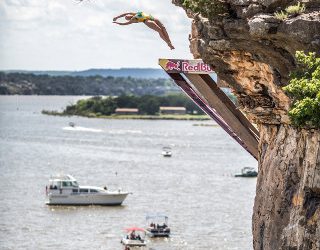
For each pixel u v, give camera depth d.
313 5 23.95
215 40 26.38
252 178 146.00
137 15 26.19
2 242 83.00
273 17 23.89
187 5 26.09
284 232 24.83
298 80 23.11
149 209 106.88
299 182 24.98
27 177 139.00
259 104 27.52
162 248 81.56
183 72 30.17
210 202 112.56
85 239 86.31
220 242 83.62
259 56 25.66
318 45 23.38
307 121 22.89
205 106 31.59
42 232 89.38
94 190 111.44
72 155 186.12
